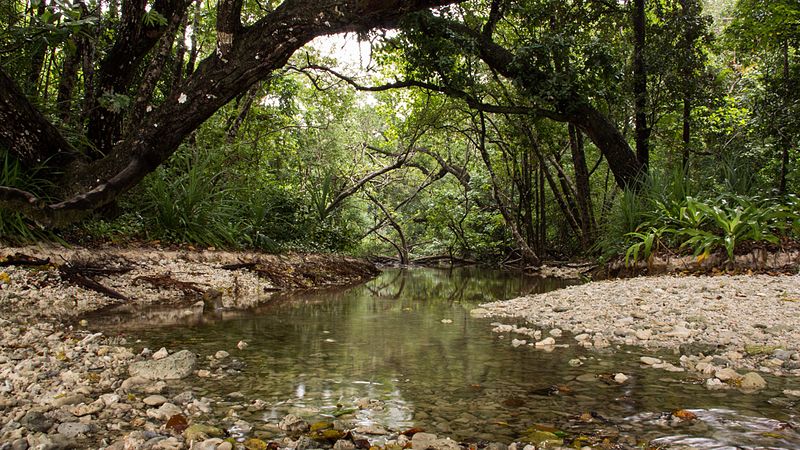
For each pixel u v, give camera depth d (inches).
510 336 171.0
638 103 452.4
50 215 187.3
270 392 108.0
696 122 497.0
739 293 212.8
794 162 471.8
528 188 616.4
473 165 725.3
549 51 413.4
